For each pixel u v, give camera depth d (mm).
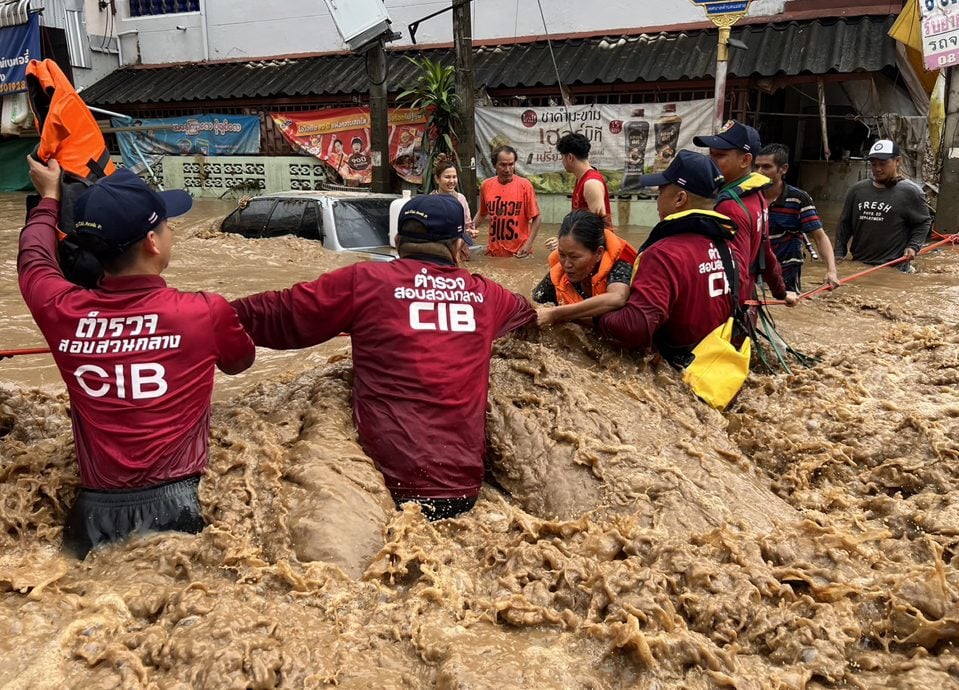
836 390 4582
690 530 3025
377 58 12898
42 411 3895
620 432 3600
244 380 5070
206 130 16703
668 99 13078
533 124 13469
